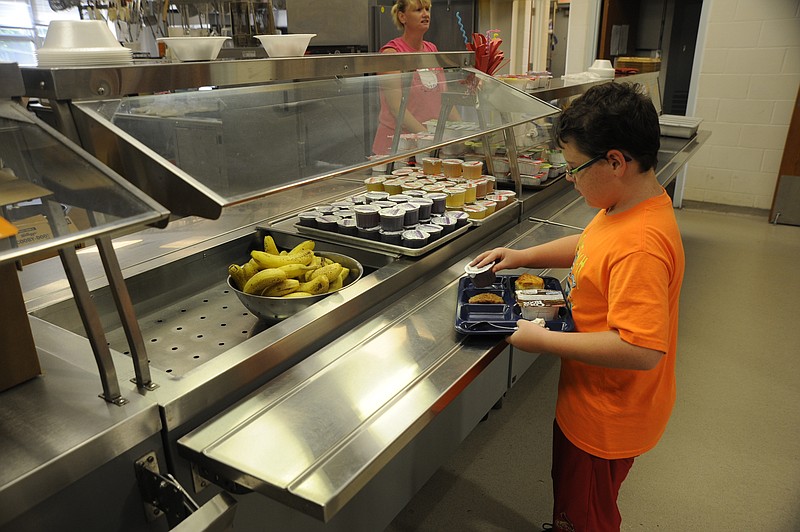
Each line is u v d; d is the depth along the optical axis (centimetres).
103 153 96
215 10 289
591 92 118
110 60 105
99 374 96
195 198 88
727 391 247
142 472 94
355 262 157
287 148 117
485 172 244
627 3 540
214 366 106
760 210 493
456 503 191
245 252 174
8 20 380
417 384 115
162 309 148
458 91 187
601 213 131
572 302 134
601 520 141
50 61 101
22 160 86
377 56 169
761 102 466
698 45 478
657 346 110
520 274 169
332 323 130
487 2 517
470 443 220
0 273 91
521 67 566
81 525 88
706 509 185
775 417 230
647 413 130
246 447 96
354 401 109
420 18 304
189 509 88
